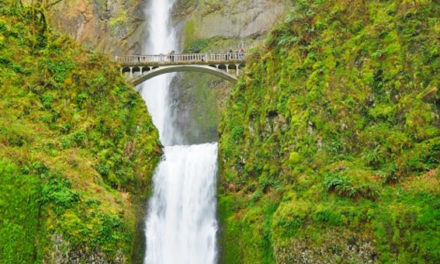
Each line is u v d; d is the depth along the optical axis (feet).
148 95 151.74
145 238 75.66
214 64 109.60
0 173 59.77
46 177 63.21
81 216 62.13
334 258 52.70
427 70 61.52
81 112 80.53
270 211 66.64
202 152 87.76
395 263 48.39
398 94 63.10
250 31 153.17
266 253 62.49
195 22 163.22
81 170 70.13
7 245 56.75
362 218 52.54
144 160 83.61
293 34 80.53
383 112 63.21
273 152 73.82
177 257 79.10
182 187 85.46
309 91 71.46
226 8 160.76
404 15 67.56
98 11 171.42
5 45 79.87
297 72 75.15
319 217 55.57
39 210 60.49
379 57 67.21
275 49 82.48
